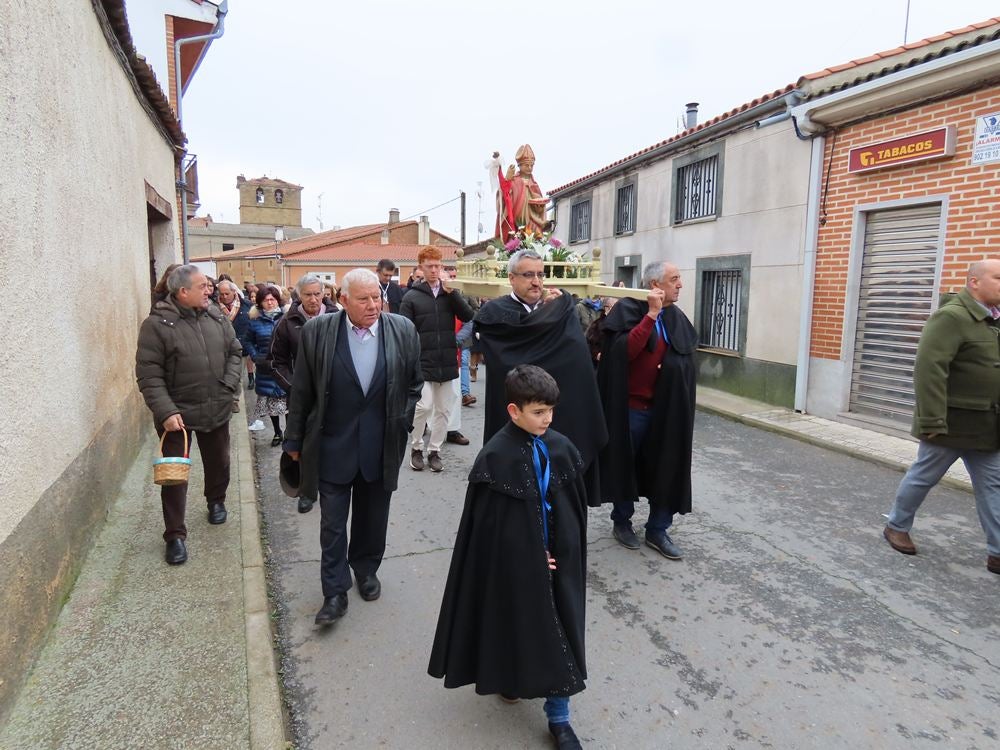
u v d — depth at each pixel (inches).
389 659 115.7
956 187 238.2
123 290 193.9
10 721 92.2
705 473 227.9
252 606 124.6
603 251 526.0
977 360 142.3
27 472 104.0
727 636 124.6
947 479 208.8
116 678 102.5
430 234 1600.6
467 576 93.0
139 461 203.9
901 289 266.5
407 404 130.6
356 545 135.8
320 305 213.0
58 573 119.7
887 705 104.5
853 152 277.7
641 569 152.9
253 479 202.4
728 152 361.7
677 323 156.2
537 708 103.3
